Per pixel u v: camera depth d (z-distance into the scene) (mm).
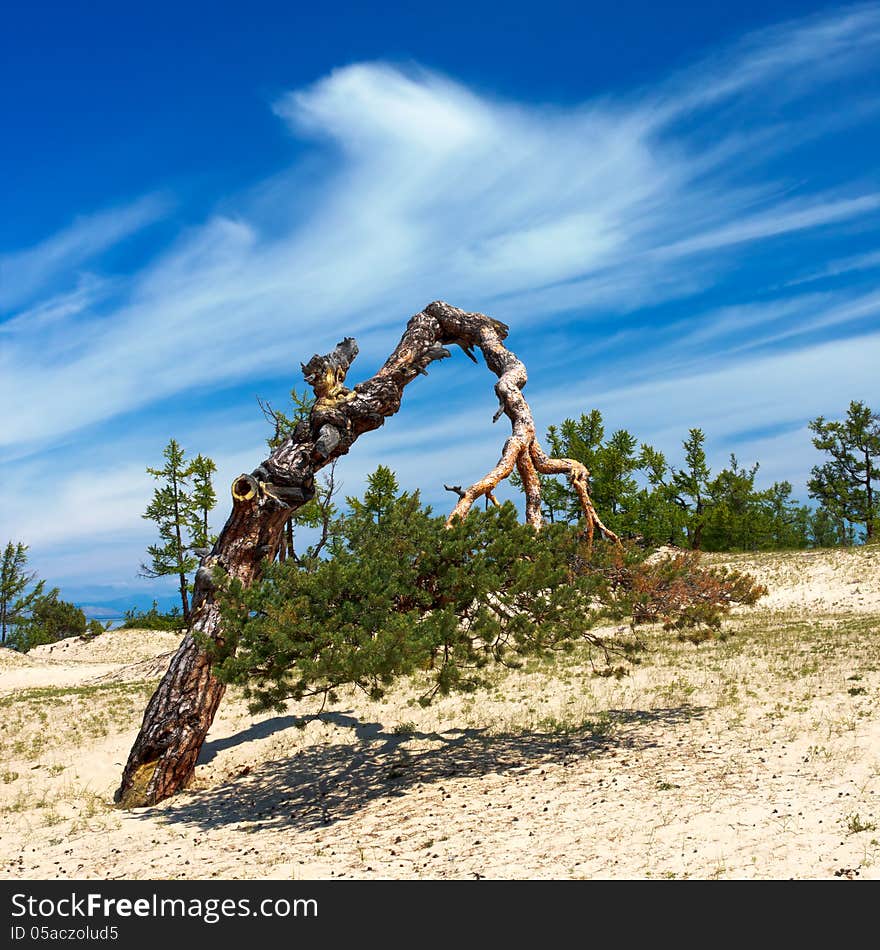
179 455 42031
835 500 61156
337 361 15289
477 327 17812
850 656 18281
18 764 16844
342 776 13742
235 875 9320
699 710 14977
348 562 12406
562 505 48062
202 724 14352
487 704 17500
